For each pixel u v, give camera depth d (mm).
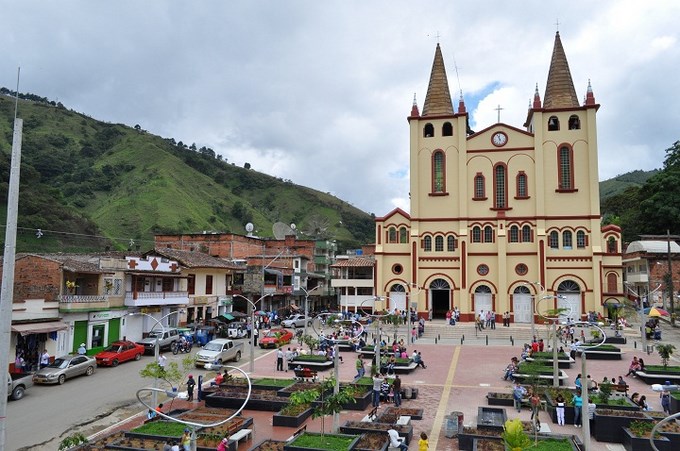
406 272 67625
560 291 63312
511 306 64000
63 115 173125
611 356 44000
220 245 84375
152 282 53875
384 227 68688
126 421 26281
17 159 16375
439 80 69688
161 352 46500
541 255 63156
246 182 196625
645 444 21703
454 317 61531
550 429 25047
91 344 44125
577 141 64625
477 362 42812
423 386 34438
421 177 67875
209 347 42781
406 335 56312
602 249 63594
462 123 67250
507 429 17547
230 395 29438
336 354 24828
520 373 34969
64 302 41062
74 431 24719
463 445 22562
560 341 51438
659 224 79250
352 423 24531
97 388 33281
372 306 75688
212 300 65250
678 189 77500
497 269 64688
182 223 117812
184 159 183750
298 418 25797
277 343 52281
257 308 75375
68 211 91500
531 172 65500
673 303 62812
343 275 79875
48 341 39500
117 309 47438
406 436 23078
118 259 49156
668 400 27469
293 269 84500
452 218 66500
